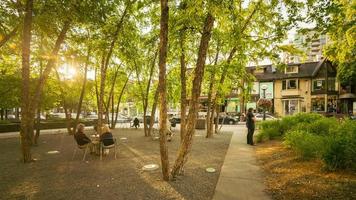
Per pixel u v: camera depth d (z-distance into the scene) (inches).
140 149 453.4
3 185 237.5
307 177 231.5
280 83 1571.1
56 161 348.2
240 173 268.5
